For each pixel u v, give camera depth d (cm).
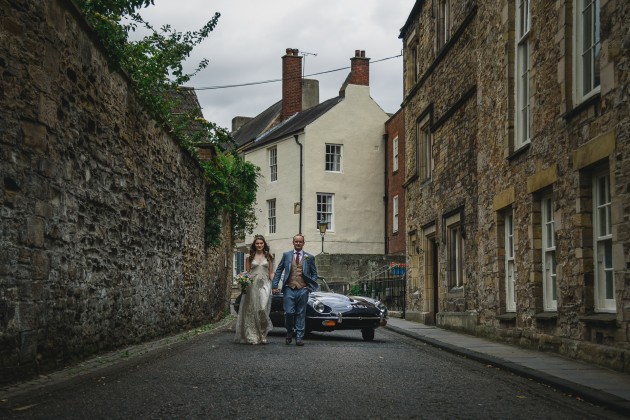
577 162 947
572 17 996
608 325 859
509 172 1251
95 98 866
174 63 1209
